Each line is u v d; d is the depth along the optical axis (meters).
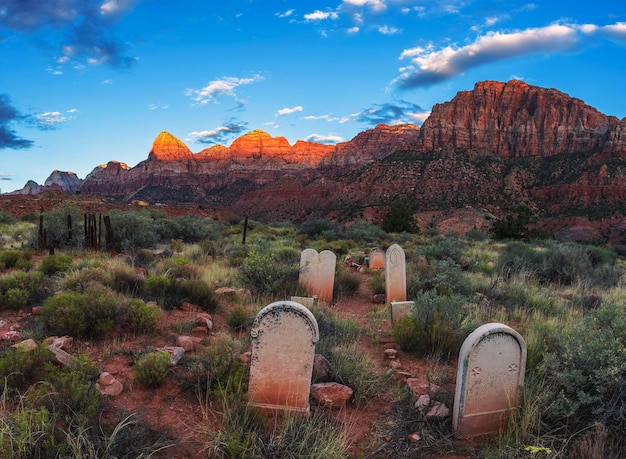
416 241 32.56
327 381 5.93
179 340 6.81
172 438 4.38
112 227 17.97
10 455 3.54
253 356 5.23
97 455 3.79
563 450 4.22
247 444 4.15
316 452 4.21
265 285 11.16
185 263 13.33
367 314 10.15
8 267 12.31
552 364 5.23
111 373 5.60
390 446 4.58
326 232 32.34
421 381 5.93
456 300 8.05
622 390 4.57
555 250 15.97
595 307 10.65
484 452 4.41
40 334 6.68
